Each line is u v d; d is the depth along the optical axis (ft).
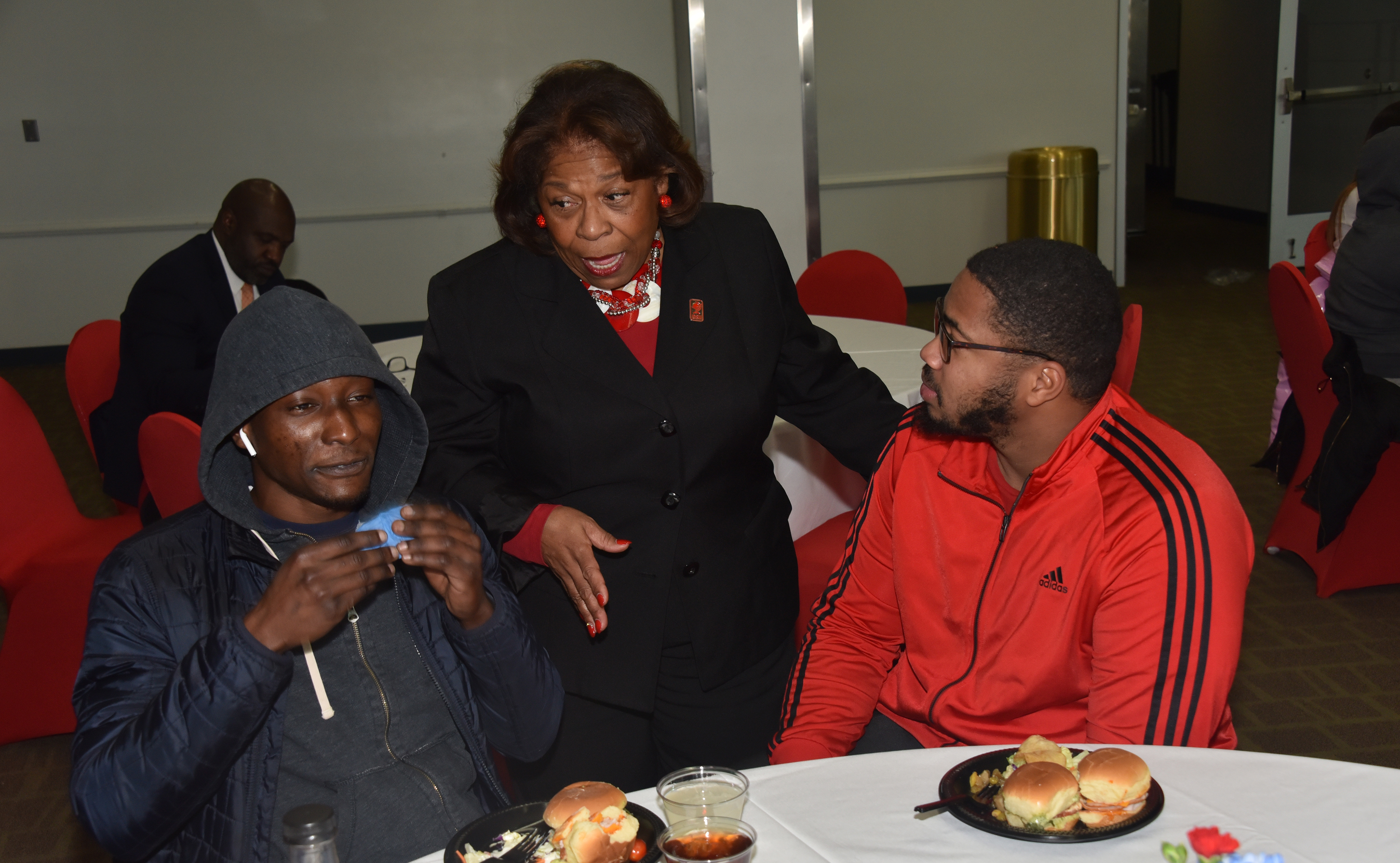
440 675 4.31
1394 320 9.17
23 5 20.98
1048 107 24.00
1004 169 24.25
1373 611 9.82
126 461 9.36
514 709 4.37
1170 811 3.26
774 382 5.23
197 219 22.30
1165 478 4.14
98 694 3.73
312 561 3.43
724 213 5.28
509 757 4.73
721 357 4.98
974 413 4.28
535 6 22.02
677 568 5.02
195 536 4.07
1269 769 3.46
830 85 23.54
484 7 21.91
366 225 22.71
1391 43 23.48
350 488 4.00
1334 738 7.93
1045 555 4.36
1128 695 4.08
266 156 22.21
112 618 3.85
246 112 21.94
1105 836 3.10
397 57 21.99
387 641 4.28
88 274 22.44
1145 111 24.99
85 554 8.31
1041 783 3.16
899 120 23.90
